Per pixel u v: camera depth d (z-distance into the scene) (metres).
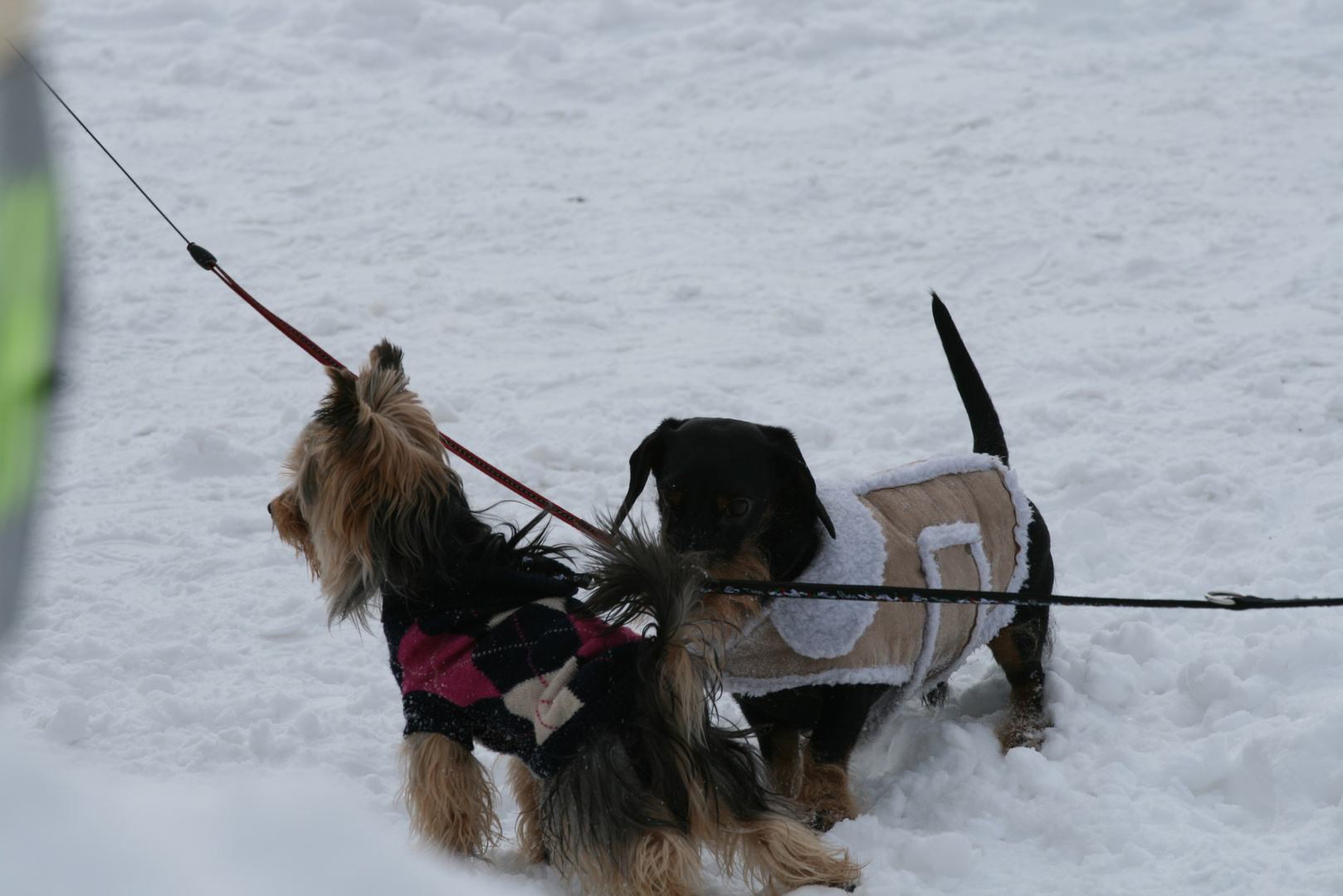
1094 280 9.98
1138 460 6.85
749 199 12.57
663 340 9.27
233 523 6.64
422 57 18.42
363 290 10.50
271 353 9.32
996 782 4.14
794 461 3.78
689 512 3.77
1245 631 5.00
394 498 3.59
